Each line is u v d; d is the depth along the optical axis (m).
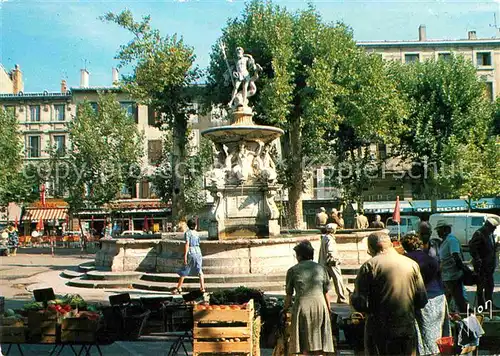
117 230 44.78
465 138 36.03
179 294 12.73
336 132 37.53
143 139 44.41
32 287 15.17
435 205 38.72
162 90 30.16
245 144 16.39
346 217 26.97
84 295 13.23
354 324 6.98
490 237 10.04
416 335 5.70
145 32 29.66
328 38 29.25
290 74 27.77
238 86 17.05
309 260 6.48
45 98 51.34
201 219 43.81
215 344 6.25
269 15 29.66
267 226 15.89
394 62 39.16
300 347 6.11
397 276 5.46
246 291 7.99
